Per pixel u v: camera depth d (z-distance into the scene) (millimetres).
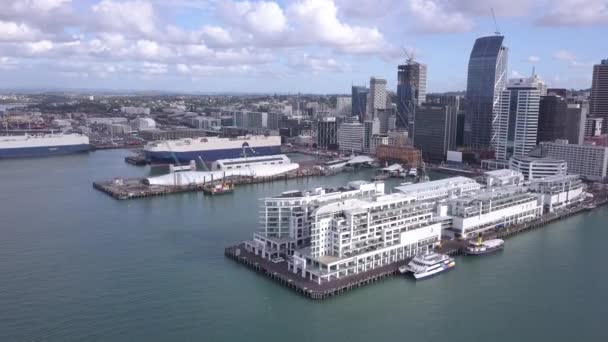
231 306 180250
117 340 155500
